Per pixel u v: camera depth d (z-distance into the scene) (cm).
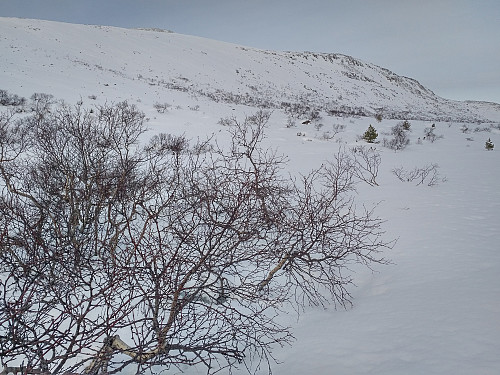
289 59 8725
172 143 688
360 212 782
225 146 1542
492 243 556
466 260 480
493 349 253
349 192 991
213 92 4681
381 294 410
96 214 389
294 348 313
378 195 960
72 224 404
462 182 1148
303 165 1359
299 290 457
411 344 278
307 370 270
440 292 378
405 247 561
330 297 435
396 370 246
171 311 246
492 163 1557
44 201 403
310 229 403
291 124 2728
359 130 2844
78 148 464
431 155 1819
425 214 759
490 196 938
